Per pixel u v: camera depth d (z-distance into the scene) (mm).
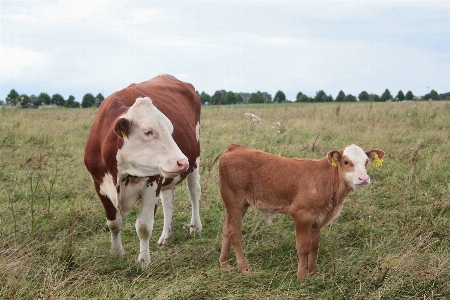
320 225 5043
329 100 47625
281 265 5262
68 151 10883
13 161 9641
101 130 5152
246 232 6203
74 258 5152
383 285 4371
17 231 5863
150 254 5590
